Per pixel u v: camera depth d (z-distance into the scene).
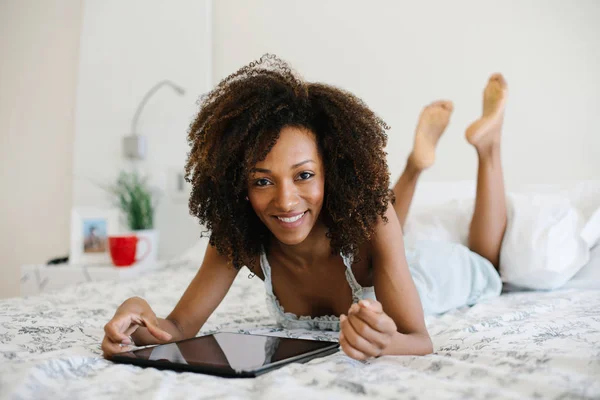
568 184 1.94
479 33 2.42
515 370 0.70
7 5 3.23
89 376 0.74
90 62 3.04
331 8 2.67
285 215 0.91
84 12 3.06
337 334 1.13
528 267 1.57
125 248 2.58
